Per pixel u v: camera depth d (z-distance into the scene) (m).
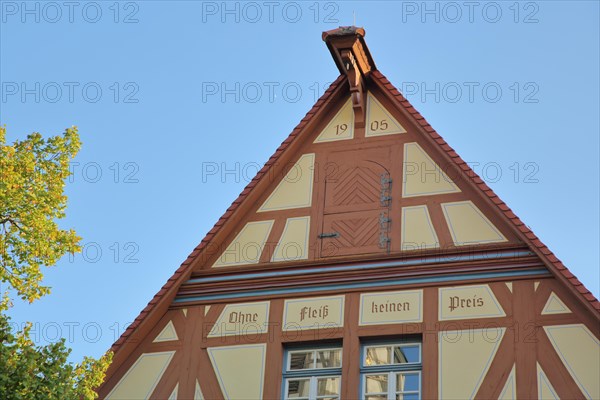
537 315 19.53
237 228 22.02
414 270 20.58
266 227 21.88
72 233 20.16
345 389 19.81
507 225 20.53
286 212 21.94
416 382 19.70
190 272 21.58
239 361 20.58
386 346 20.19
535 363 19.14
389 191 21.64
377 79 22.81
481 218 20.84
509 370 19.20
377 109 22.69
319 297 20.83
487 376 19.27
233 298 21.23
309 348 20.56
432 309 20.12
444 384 19.38
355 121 22.58
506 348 19.42
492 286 20.05
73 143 20.69
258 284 21.23
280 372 20.31
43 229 19.81
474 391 19.20
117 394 20.73
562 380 18.88
